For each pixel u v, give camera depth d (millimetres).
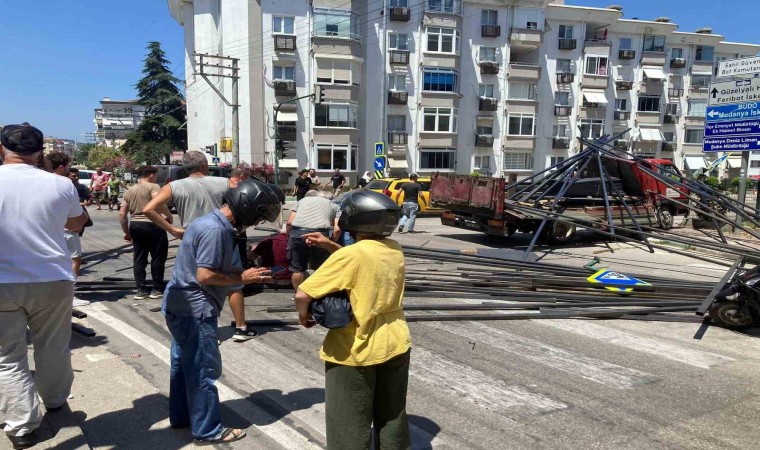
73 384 4148
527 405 4008
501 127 39562
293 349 5156
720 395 4262
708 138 14930
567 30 41125
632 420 3791
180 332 3115
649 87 43906
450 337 5633
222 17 34094
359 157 36406
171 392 3430
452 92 37250
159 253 6820
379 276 2510
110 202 20406
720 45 47062
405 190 15242
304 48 34125
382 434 2740
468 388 4305
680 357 5156
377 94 36156
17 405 2912
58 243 3049
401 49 36312
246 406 3891
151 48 52000
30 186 2920
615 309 6707
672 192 16156
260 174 31688
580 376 4613
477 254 10320
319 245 5098
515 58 40438
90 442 3285
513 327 6062
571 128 41781
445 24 36594
